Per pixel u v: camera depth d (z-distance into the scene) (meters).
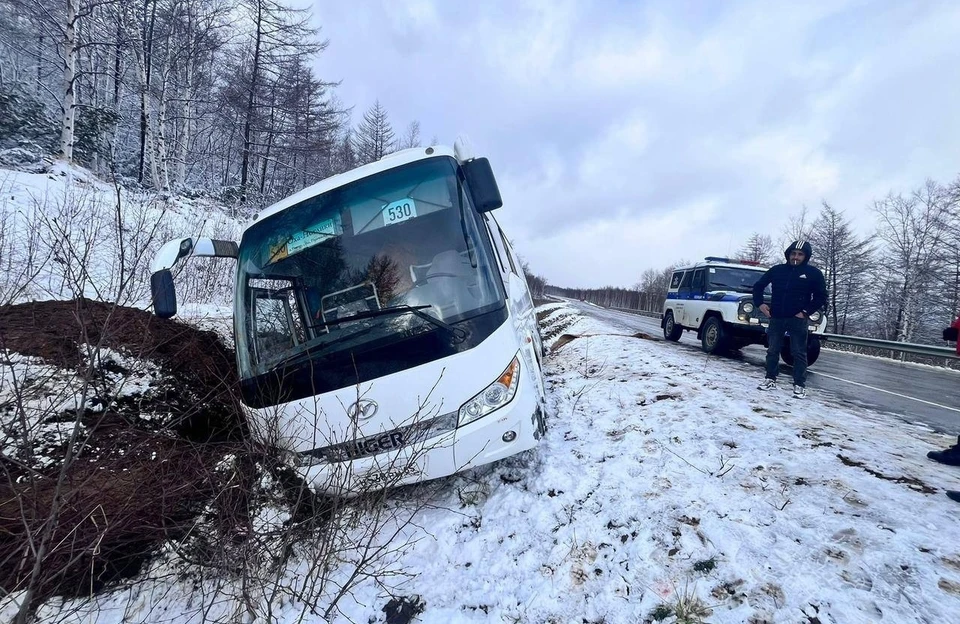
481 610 2.46
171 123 27.36
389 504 3.38
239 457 3.21
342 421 2.92
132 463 3.32
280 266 3.39
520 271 7.25
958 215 28.61
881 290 34.34
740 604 2.23
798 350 5.70
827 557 2.46
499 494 3.43
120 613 2.48
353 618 2.48
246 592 2.38
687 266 12.10
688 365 7.54
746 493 3.12
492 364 3.00
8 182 11.55
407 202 3.39
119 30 19.88
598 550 2.76
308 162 30.64
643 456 3.78
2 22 21.34
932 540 2.54
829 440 3.96
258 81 24.70
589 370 7.47
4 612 2.19
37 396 3.25
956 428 5.06
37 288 6.30
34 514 2.32
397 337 2.97
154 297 3.17
